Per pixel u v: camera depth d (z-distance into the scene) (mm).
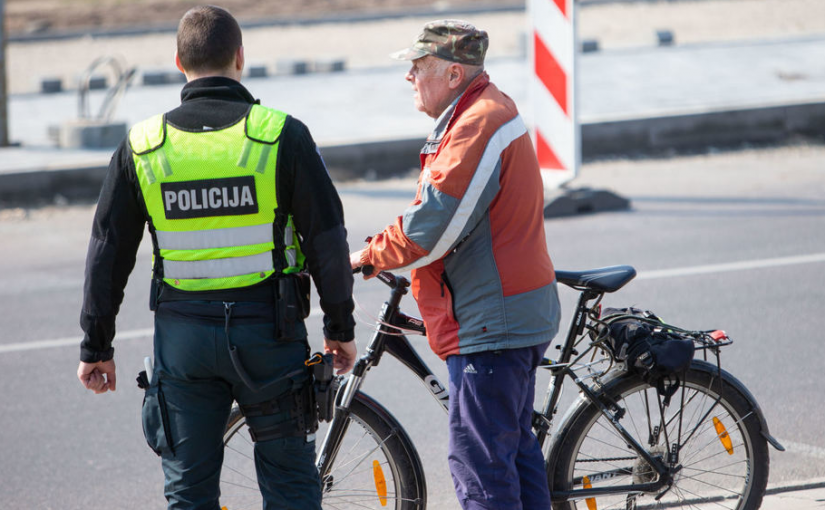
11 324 25094
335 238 10047
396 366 21359
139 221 10266
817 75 59656
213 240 9961
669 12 108500
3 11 45125
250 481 14438
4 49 45344
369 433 12469
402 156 43406
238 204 9898
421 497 12555
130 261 10312
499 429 11219
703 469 13023
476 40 10992
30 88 70125
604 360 12859
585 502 12977
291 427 10195
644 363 12008
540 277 11188
